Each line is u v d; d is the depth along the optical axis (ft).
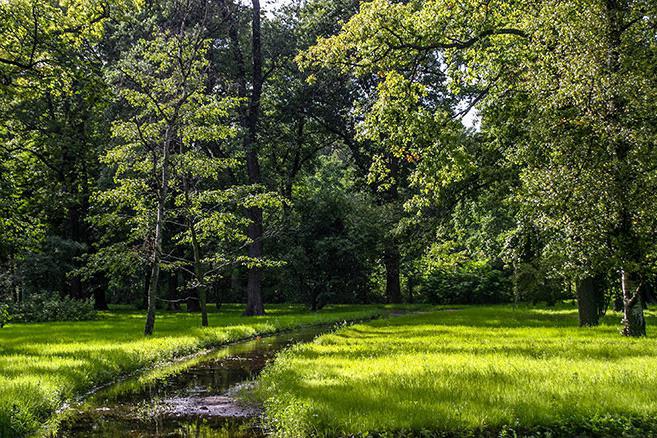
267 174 148.56
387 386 32.35
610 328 67.26
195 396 37.76
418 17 69.36
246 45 136.56
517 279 95.25
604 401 27.50
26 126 80.64
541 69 57.06
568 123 55.42
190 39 84.23
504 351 47.09
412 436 24.89
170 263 83.56
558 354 44.19
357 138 73.20
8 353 51.70
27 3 61.05
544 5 56.85
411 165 156.04
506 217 99.50
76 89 68.18
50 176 82.74
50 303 116.37
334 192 146.10
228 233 92.68
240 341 73.05
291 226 138.51
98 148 100.83
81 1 65.92
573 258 57.67
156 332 75.72
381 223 139.85
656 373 33.76
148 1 102.37
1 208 75.72
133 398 37.42
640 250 53.57
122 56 97.96
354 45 72.08
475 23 67.82
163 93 83.61
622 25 55.26
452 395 29.76
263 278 147.33
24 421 29.19
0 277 119.14
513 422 25.57
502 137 75.46
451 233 109.60
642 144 50.47
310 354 49.34
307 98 139.13
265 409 32.71
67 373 40.81
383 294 188.75
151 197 90.43
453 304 168.25
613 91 50.55
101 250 80.59
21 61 64.18
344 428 25.52
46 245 121.70
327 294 135.13
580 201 52.54
